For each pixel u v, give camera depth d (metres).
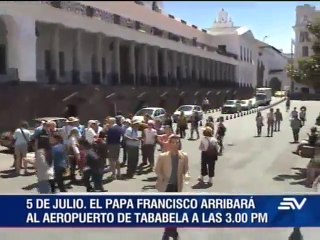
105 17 20.91
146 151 12.55
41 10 20.36
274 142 10.58
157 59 16.98
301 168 9.50
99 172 10.02
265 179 9.20
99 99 17.69
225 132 11.77
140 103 15.76
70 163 11.02
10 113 18.56
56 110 19.27
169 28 17.02
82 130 11.46
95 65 22.66
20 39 19.91
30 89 19.55
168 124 13.01
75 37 22.67
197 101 13.83
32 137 12.21
